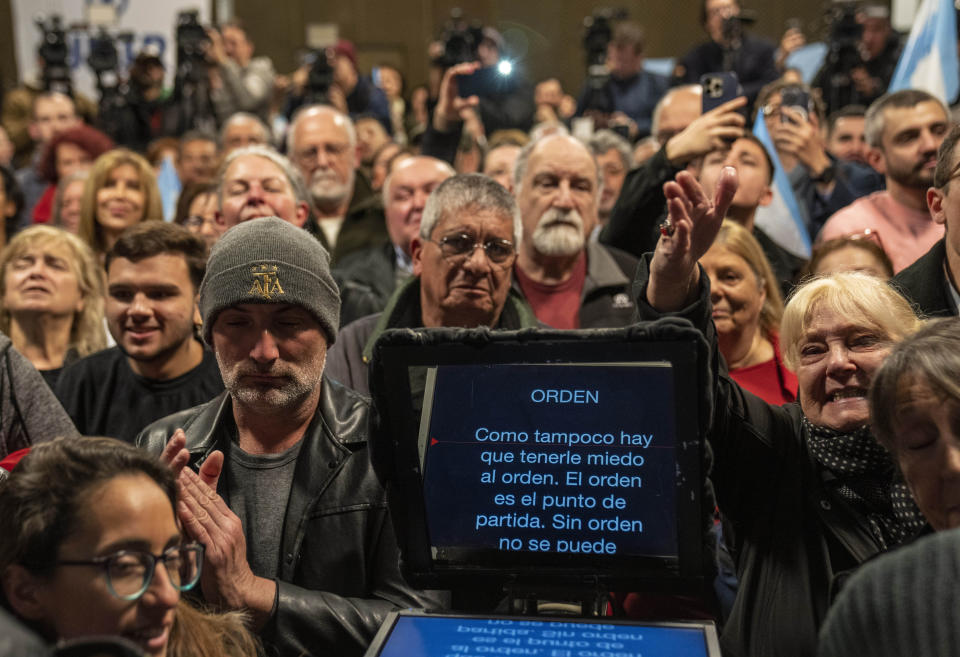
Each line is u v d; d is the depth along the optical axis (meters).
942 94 4.39
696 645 1.37
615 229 3.51
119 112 7.53
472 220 2.68
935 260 2.40
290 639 1.78
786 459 1.93
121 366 2.94
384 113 8.40
